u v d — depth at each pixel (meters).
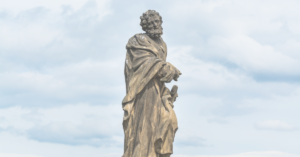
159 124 17.98
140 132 17.84
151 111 18.05
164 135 17.86
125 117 18.06
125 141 18.08
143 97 18.12
